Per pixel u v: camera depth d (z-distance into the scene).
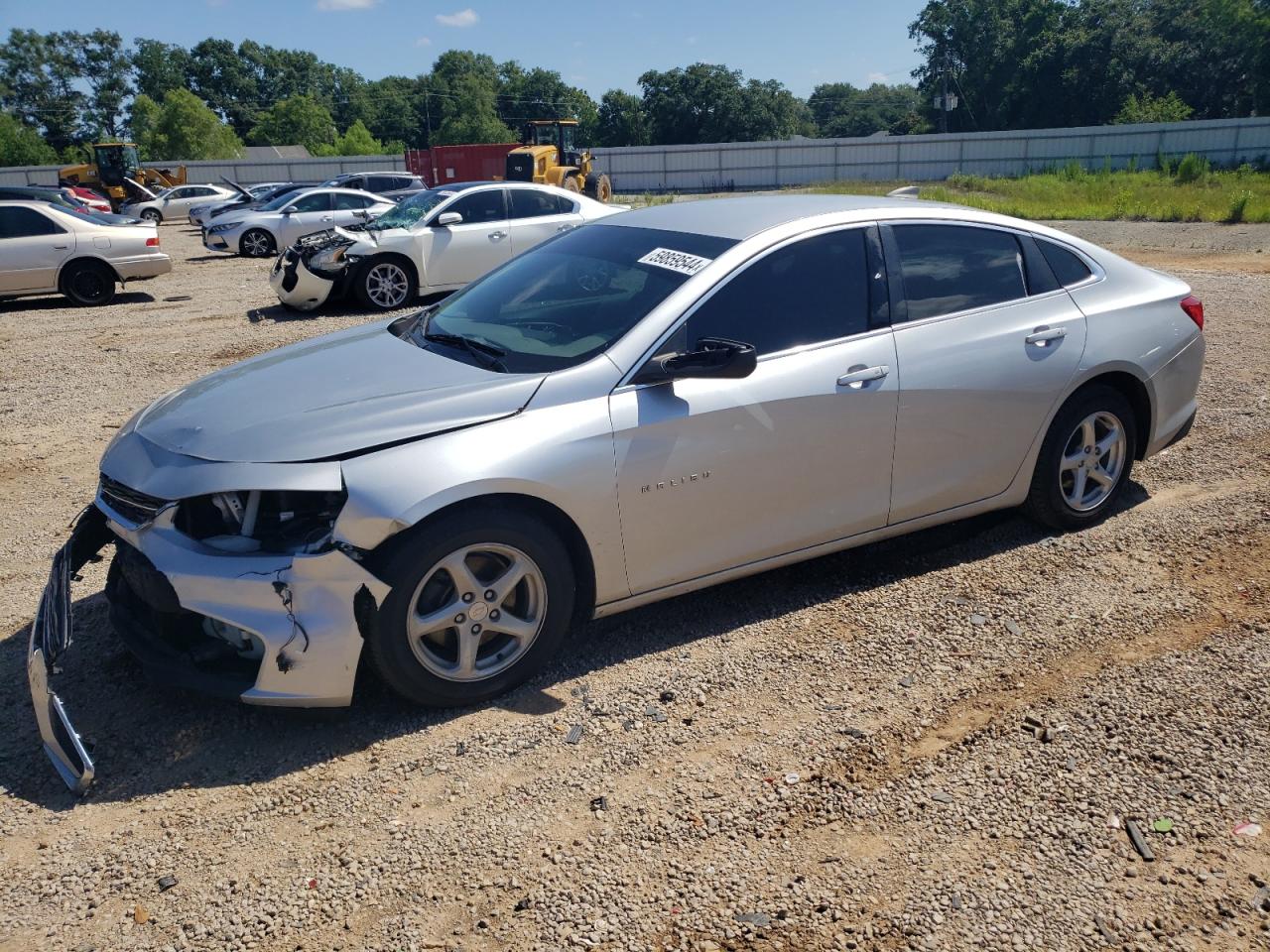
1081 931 2.49
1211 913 2.54
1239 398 6.96
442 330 4.15
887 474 4.17
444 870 2.73
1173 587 4.27
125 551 3.38
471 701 3.47
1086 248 4.86
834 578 4.46
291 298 12.19
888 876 2.69
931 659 3.77
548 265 4.44
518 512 3.40
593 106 132.88
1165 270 14.16
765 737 3.31
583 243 4.52
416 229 12.39
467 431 3.34
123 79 128.00
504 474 3.29
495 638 3.54
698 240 4.11
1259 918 2.52
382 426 3.31
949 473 4.34
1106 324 4.69
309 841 2.86
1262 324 9.27
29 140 92.69
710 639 3.95
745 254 3.92
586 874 2.71
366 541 3.14
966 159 56.66
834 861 2.75
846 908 2.58
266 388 3.69
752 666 3.74
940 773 3.12
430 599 3.34
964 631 3.96
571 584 3.56
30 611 4.28
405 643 3.26
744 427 3.76
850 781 3.08
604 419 3.50
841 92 135.25
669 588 3.80
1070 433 4.66
